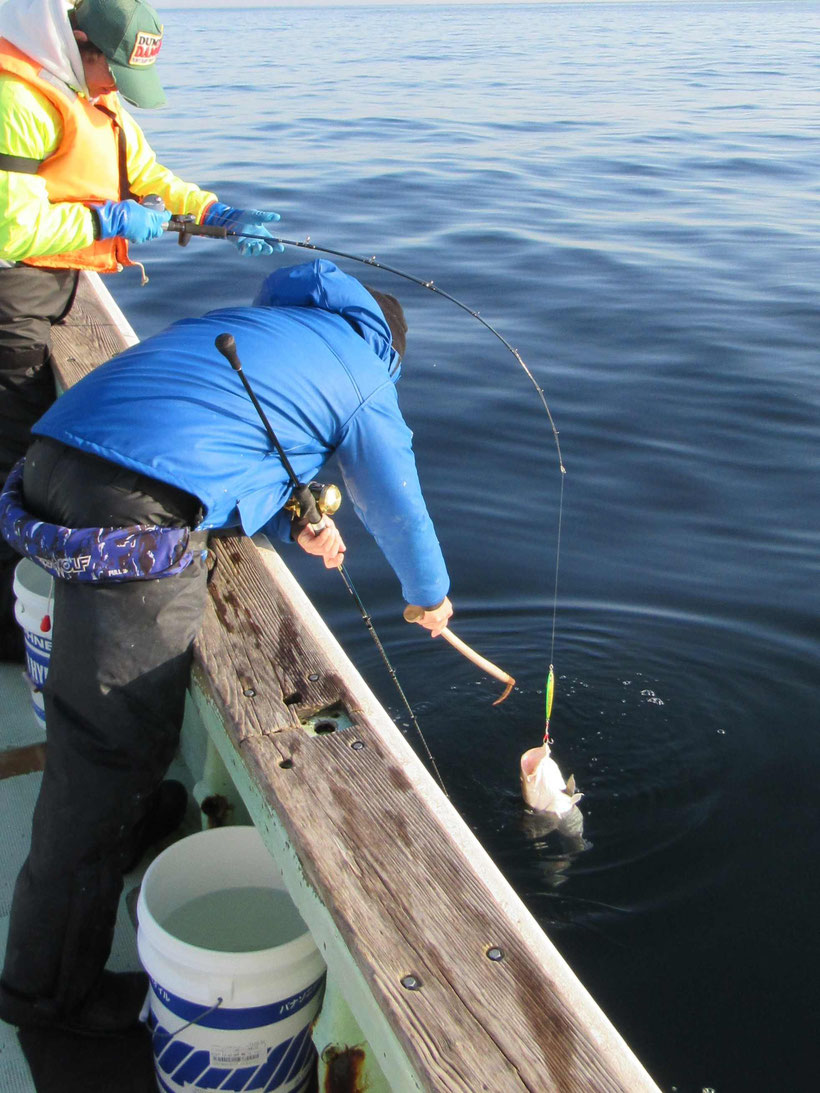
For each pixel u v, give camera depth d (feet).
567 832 13.96
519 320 32.17
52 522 7.03
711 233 42.19
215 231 10.19
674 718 16.24
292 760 6.75
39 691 10.04
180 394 7.02
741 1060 10.50
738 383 27.96
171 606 7.07
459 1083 4.82
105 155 9.84
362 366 7.60
